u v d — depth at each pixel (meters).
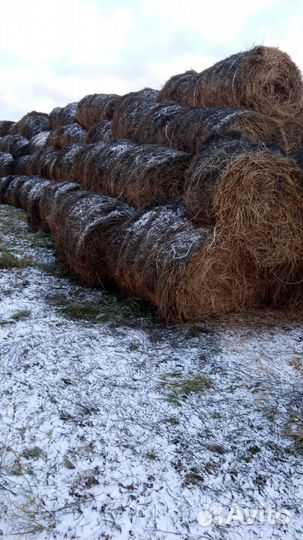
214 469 2.39
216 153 3.76
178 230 3.83
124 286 4.46
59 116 9.76
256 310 4.21
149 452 2.48
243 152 3.68
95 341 3.60
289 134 4.25
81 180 6.38
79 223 4.89
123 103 6.24
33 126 11.17
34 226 7.62
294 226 3.86
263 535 2.05
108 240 4.63
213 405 2.88
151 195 4.56
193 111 4.82
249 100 4.46
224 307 4.04
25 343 3.48
